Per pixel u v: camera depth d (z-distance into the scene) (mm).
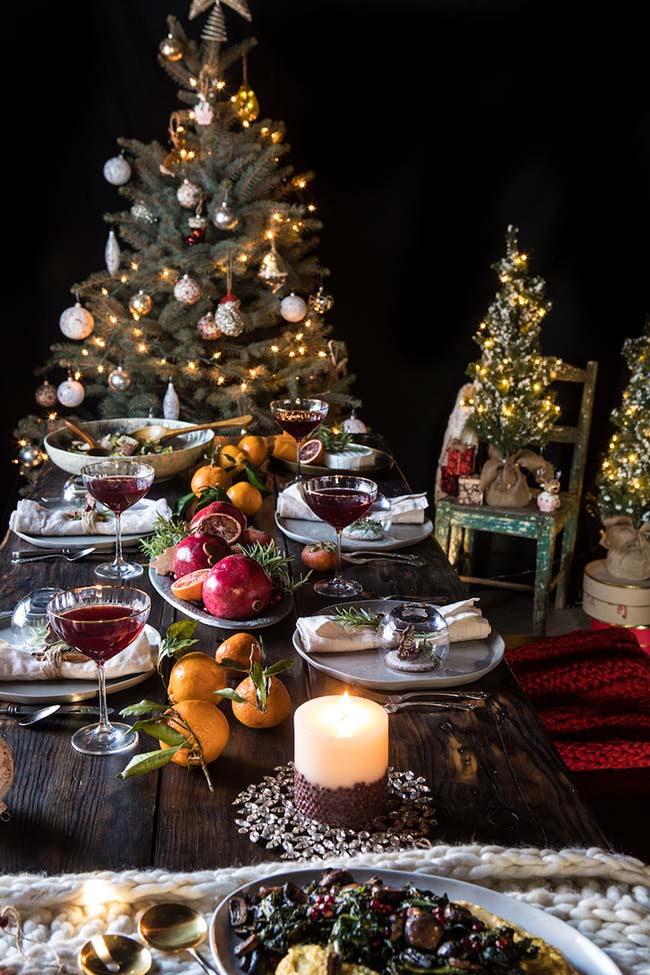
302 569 1776
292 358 3559
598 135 3791
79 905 883
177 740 1054
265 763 1128
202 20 3736
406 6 3742
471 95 3809
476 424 3588
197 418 3598
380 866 905
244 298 3656
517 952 724
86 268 3912
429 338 4020
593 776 2014
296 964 726
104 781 1082
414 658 1301
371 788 1004
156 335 3514
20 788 1066
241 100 3420
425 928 731
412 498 2039
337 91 3824
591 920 865
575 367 3762
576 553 4039
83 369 3564
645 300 3881
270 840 982
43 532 1893
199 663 1183
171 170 3451
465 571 3945
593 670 2195
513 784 1093
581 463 3766
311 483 1658
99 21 3717
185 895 884
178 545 1646
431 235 3938
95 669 1260
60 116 3773
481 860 918
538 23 3721
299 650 1351
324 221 3934
